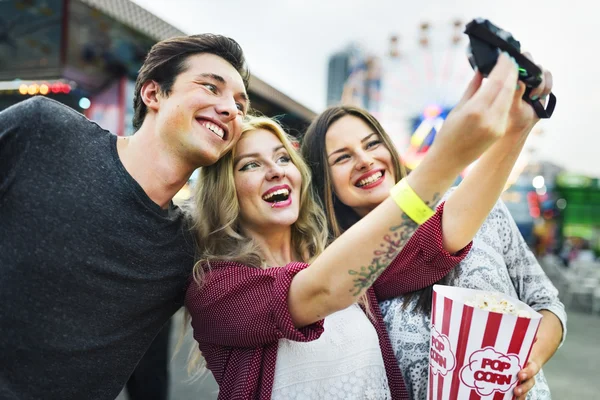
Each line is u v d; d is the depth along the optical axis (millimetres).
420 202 727
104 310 983
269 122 1294
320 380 1080
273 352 1049
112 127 3729
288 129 1664
